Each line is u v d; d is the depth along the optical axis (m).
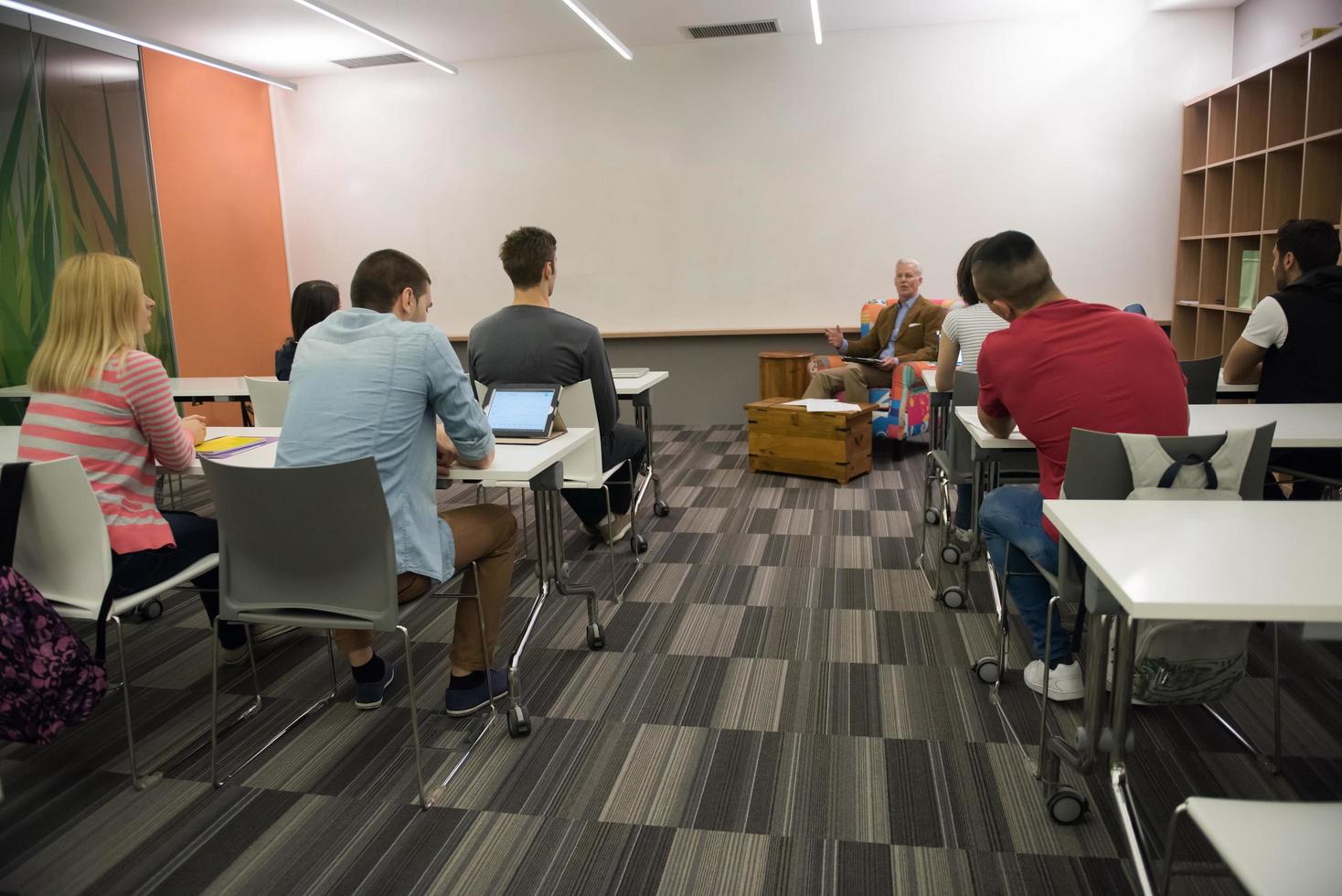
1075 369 2.04
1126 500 1.68
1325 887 0.95
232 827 1.96
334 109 7.16
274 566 1.97
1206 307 5.61
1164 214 6.16
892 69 6.34
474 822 1.95
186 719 2.46
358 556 1.91
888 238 6.56
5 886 1.78
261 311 7.14
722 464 5.63
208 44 6.11
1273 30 5.34
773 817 1.93
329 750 2.28
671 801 2.01
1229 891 1.65
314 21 5.62
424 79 6.98
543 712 2.45
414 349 2.06
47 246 5.15
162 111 6.10
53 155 5.18
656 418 7.11
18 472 1.88
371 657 2.47
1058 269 6.35
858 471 5.11
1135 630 1.35
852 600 3.22
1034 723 2.29
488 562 2.35
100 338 2.17
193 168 6.38
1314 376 2.95
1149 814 1.89
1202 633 1.64
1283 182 4.77
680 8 5.72
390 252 2.29
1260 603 1.09
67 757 2.27
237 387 4.68
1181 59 5.96
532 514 4.53
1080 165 6.21
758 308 6.85
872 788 2.03
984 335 3.58
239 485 1.89
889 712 2.38
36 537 2.01
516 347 3.20
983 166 6.34
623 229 6.93
